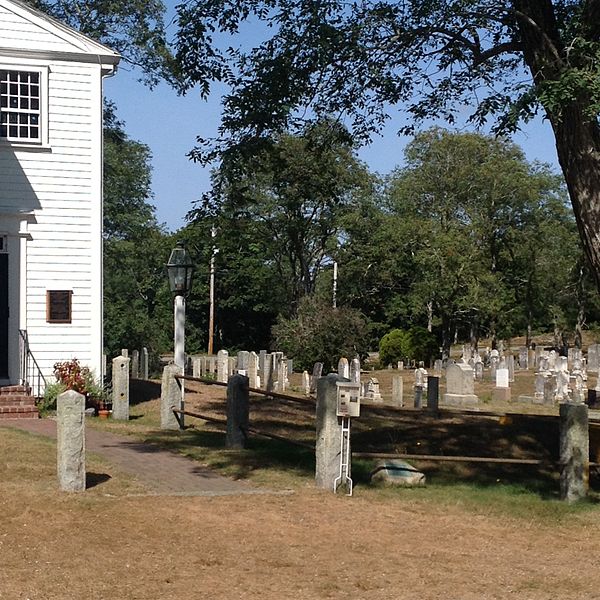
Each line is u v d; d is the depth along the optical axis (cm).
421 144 5669
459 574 896
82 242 2194
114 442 1658
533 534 1079
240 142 1541
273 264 5919
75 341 2180
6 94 2166
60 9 3538
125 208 4419
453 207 5697
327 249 5547
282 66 1501
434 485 1352
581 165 1308
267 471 1388
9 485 1182
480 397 3306
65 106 2194
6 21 2155
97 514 1053
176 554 923
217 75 1552
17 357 2130
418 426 1947
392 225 5397
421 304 5481
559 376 3231
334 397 1263
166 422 1889
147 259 5034
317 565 905
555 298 6350
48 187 2173
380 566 911
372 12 1518
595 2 1273
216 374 3603
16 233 2141
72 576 842
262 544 969
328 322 4166
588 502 1245
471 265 5412
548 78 1295
